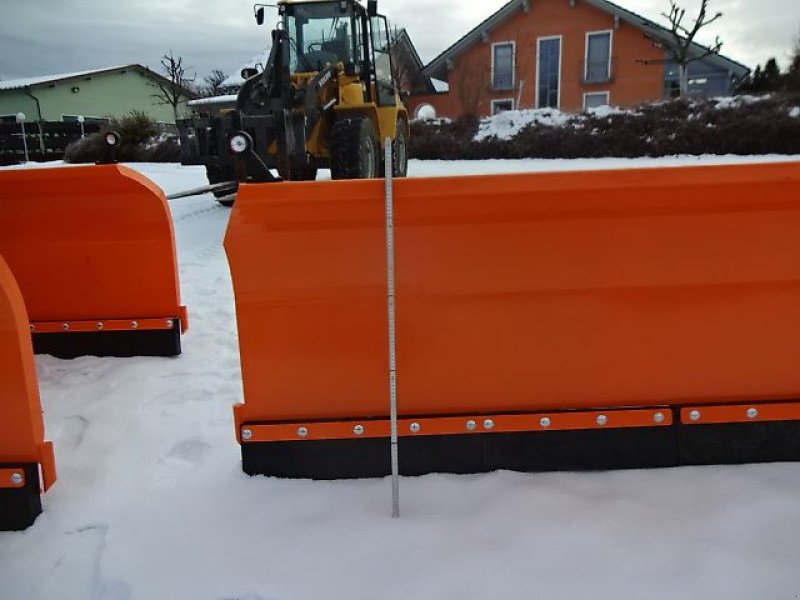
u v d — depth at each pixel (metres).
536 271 2.33
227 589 1.97
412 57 29.25
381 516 2.26
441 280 2.33
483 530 2.16
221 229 8.45
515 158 17.86
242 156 4.52
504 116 18.94
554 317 2.38
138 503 2.43
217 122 8.00
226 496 2.41
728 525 2.12
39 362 3.87
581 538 2.10
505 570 1.98
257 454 2.50
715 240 2.30
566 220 2.29
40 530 2.30
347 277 2.33
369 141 8.61
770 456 2.46
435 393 2.45
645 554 2.02
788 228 2.28
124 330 3.90
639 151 16.77
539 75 27.77
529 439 2.46
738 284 2.34
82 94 37.66
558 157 17.53
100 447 2.87
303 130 7.76
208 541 2.18
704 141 16.16
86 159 22.19
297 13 9.08
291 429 2.46
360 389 2.44
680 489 2.33
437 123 19.27
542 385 2.44
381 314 2.37
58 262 3.80
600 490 2.35
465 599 1.88
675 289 2.35
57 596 2.01
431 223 2.29
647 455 2.46
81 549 2.20
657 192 2.24
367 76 9.30
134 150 22.05
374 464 2.48
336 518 2.26
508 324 2.38
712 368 2.42
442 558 2.04
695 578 1.92
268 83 8.14
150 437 2.93
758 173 2.22
